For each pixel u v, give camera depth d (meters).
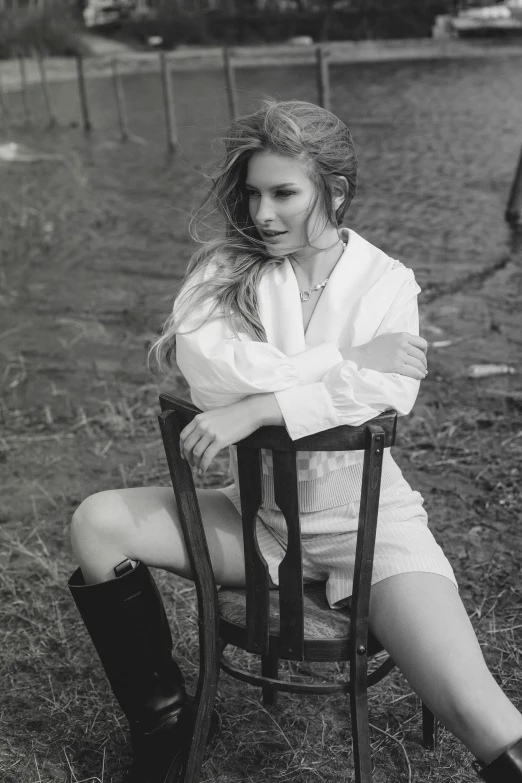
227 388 1.92
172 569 2.17
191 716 2.20
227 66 13.36
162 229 7.79
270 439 1.85
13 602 2.98
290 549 1.89
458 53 20.30
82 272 6.65
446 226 7.41
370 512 1.84
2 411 4.42
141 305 5.85
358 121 12.78
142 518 2.11
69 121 15.54
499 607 2.83
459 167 9.71
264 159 2.01
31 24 24.72
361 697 1.98
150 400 4.46
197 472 3.74
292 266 2.18
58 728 2.46
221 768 2.29
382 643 1.97
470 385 4.38
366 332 2.06
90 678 2.65
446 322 5.23
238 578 2.16
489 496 3.42
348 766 2.29
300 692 2.00
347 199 2.13
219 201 2.15
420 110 13.48
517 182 7.36
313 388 1.86
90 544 2.10
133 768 2.23
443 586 1.95
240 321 2.08
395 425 1.81
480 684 1.82
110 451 4.00
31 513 3.54
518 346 4.84
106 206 8.79
